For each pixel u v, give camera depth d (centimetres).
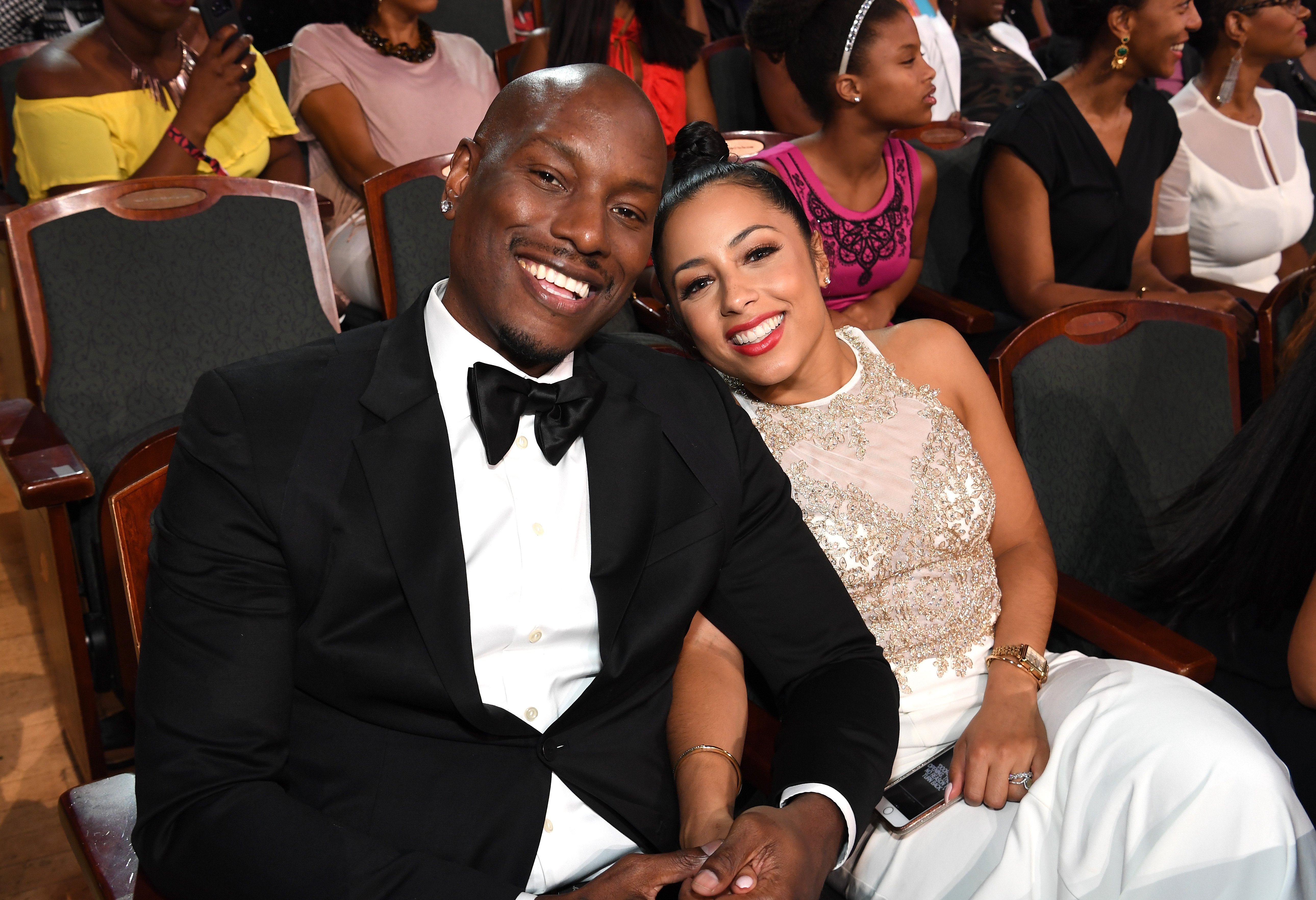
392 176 230
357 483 106
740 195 140
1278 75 421
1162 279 284
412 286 231
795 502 142
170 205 198
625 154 108
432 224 232
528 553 115
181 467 105
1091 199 268
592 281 111
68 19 307
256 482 103
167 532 103
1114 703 131
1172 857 119
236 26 241
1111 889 124
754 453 133
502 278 110
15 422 173
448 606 107
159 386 195
